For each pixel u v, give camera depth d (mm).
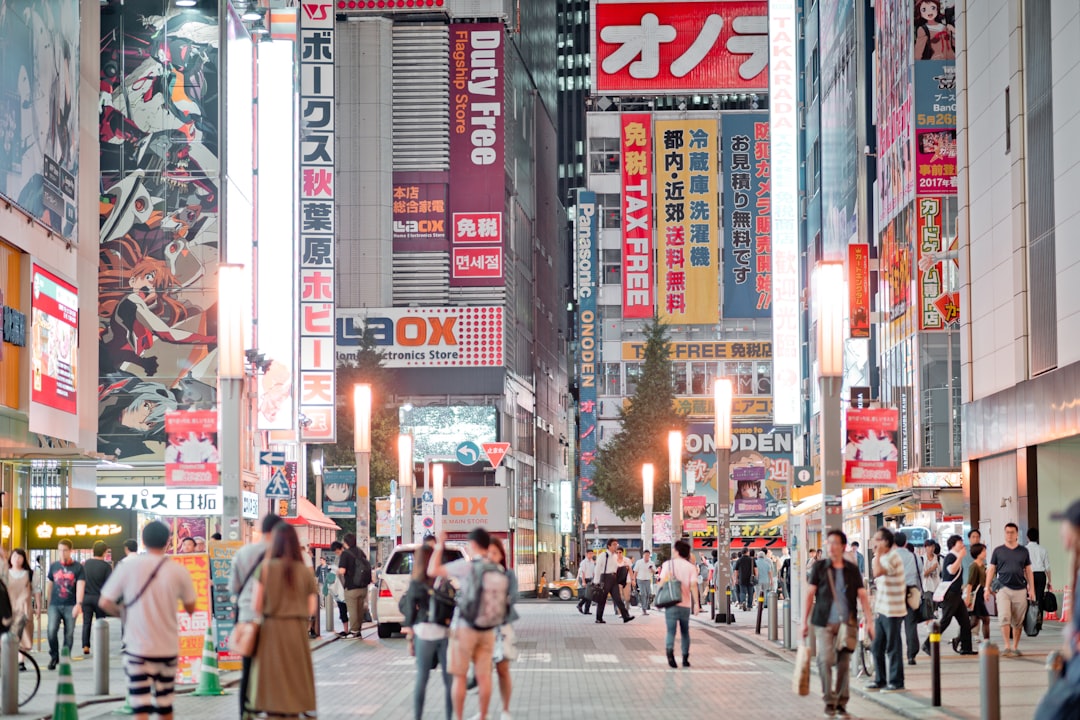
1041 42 47719
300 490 71562
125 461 61875
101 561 32312
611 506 109250
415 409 113688
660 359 108688
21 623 29156
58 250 49719
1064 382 44938
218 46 63406
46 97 47875
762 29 131750
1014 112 50281
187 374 62469
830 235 91375
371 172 118125
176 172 63062
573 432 196250
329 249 71688
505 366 118312
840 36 88625
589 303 132500
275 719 16000
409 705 24094
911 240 69688
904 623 30453
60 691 18594
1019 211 49844
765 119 128500
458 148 119500
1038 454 49188
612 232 134750
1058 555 48625
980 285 55250
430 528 60562
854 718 21750
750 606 63500
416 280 118375
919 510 67188
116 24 63531
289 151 66312
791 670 31016
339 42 119125
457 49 119812
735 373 128875
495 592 19422
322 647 38906
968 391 56844
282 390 64875
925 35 68062
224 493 29516
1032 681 26375
